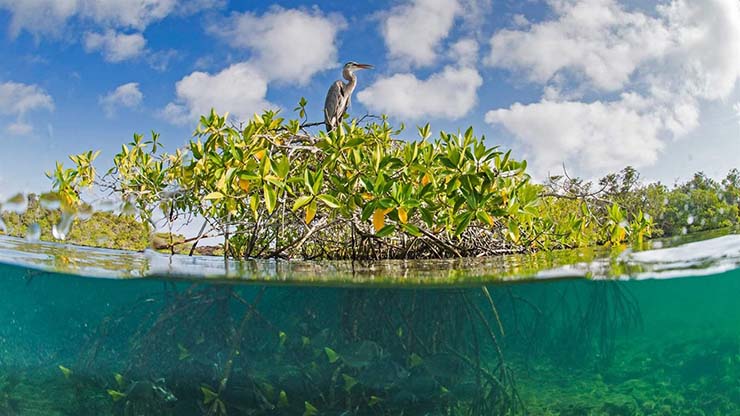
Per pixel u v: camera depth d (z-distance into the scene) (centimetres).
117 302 393
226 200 363
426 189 334
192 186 407
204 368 361
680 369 492
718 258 427
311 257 486
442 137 375
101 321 389
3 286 458
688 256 446
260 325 366
